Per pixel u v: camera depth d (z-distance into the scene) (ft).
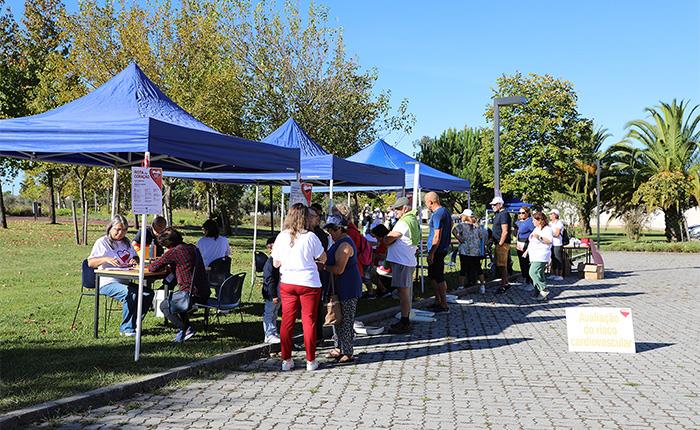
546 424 18.35
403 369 25.20
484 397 21.20
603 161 137.59
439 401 20.66
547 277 62.80
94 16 84.33
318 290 24.79
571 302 45.83
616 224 232.94
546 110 116.47
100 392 19.58
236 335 29.37
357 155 51.70
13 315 32.78
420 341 31.07
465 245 50.03
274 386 22.35
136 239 35.65
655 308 43.27
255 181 50.49
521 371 25.02
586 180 134.00
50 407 18.07
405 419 18.72
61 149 24.50
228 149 27.50
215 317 33.94
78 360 23.41
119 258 29.48
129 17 85.87
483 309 41.96
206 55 91.56
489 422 18.51
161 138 24.21
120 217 30.55
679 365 26.23
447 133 154.71
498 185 56.65
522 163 118.62
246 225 170.91
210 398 20.63
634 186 132.26
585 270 63.62
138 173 23.68
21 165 95.61
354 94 103.50
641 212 134.62
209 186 118.42
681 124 128.06
